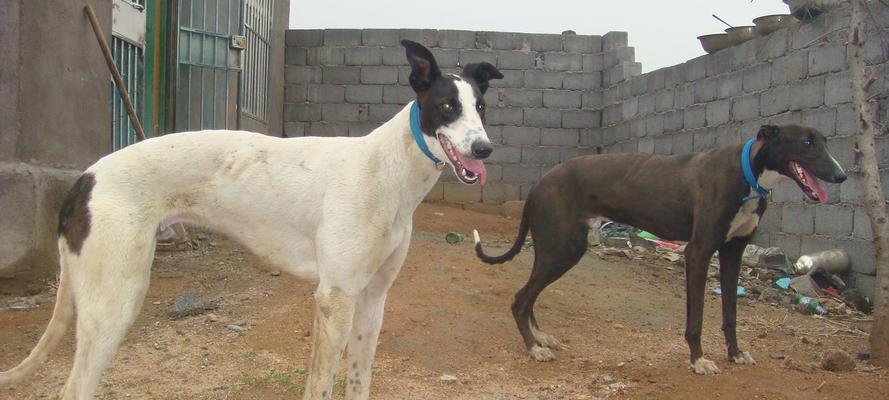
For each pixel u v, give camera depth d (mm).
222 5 4469
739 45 4461
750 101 4344
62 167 3225
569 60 6488
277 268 1878
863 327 3154
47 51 3104
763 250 4070
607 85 6391
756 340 2936
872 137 2662
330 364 1769
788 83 4012
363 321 1912
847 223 3629
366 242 1779
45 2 3078
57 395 2152
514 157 6473
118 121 3795
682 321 3156
